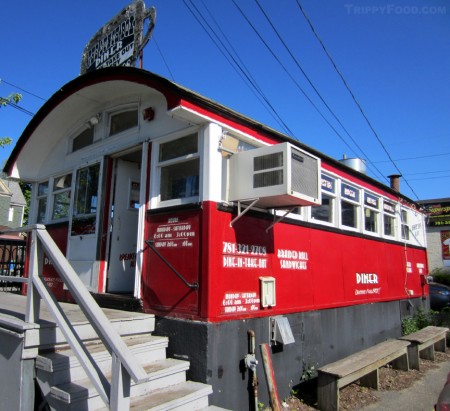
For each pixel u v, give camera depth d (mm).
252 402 5000
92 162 6664
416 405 5902
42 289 3922
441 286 18969
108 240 6312
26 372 3881
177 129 5391
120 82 5707
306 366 6277
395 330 9781
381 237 9664
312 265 6777
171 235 5180
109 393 3066
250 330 5156
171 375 4344
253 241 5473
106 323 3193
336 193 7953
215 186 4992
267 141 5957
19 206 27531
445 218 26203
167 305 5020
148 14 7113
